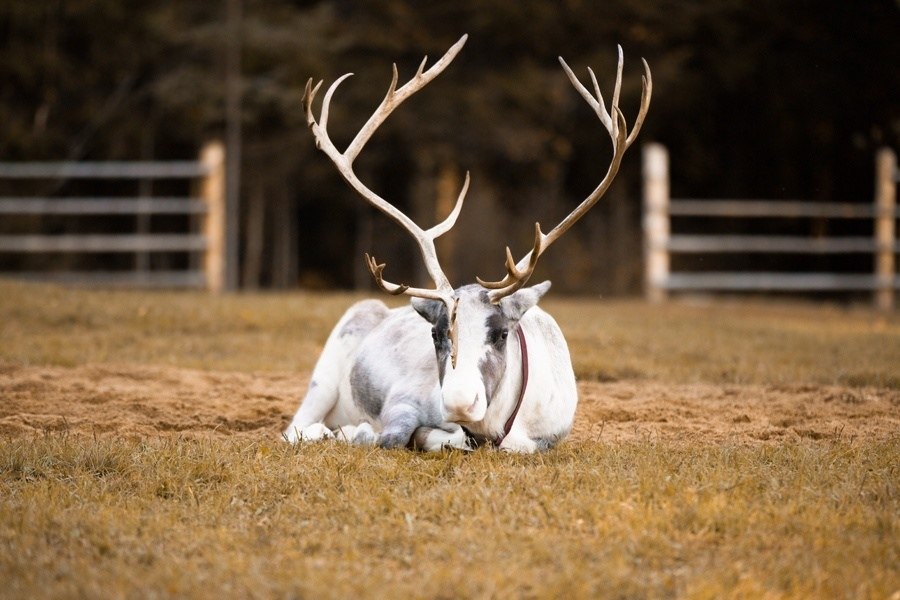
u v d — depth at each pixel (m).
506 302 25.12
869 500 21.94
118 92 106.56
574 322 52.75
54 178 102.50
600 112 27.22
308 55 107.12
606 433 30.03
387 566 18.73
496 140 108.06
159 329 50.66
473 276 119.31
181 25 108.00
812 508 21.05
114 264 110.19
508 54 113.50
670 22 106.31
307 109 27.34
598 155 115.00
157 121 108.62
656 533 19.67
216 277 74.06
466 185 27.39
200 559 18.94
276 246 122.62
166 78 105.44
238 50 104.69
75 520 20.64
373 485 22.75
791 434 29.52
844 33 106.94
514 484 22.58
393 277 123.75
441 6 109.56
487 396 24.34
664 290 77.38
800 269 112.69
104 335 48.66
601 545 19.28
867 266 109.81
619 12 107.38
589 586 17.38
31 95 107.69
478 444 26.05
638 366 42.09
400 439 26.19
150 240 74.25
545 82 108.00
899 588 17.66
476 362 24.27
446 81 109.19
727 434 29.66
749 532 19.94
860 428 30.48
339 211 124.81
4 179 101.12
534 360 26.59
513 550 19.03
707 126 114.00
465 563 18.52
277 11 110.38
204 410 33.22
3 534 20.02
